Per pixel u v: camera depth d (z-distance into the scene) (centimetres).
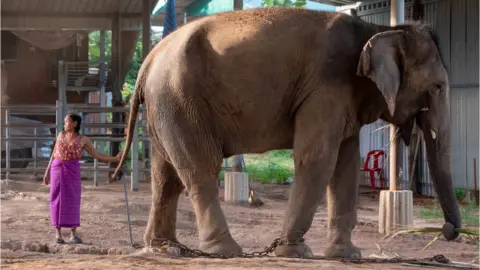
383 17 2769
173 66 973
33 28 3506
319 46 945
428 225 1625
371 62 929
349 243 1006
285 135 983
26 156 2717
